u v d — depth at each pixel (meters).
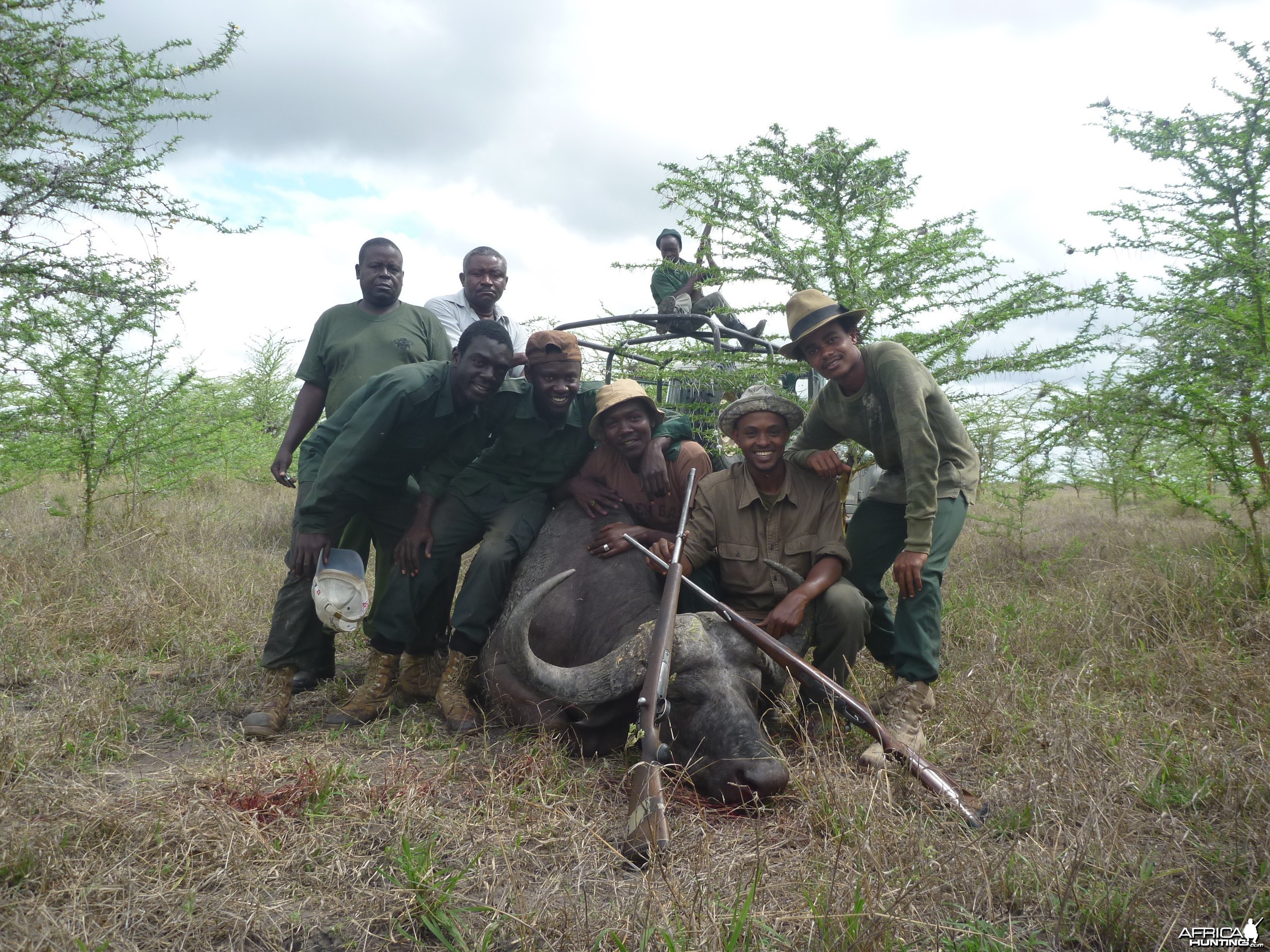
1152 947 2.63
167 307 7.84
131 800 3.43
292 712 4.99
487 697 4.80
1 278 7.34
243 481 13.80
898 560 4.38
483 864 3.10
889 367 4.59
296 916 2.80
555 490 5.43
